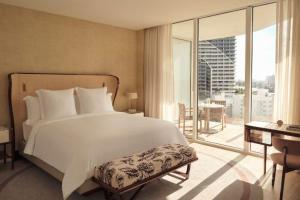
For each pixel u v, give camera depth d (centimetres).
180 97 651
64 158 281
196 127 512
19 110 400
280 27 371
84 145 263
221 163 381
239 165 372
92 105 438
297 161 257
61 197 274
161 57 545
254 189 292
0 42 385
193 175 333
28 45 415
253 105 439
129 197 272
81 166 254
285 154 251
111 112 452
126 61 577
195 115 511
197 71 504
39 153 333
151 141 324
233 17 482
